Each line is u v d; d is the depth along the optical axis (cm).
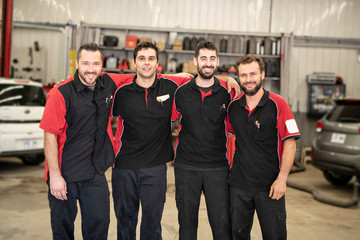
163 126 214
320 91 743
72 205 198
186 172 204
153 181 211
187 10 755
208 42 197
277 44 714
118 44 759
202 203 372
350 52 766
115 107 214
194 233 208
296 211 363
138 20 757
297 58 768
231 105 201
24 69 769
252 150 193
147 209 213
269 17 757
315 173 594
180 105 209
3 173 483
